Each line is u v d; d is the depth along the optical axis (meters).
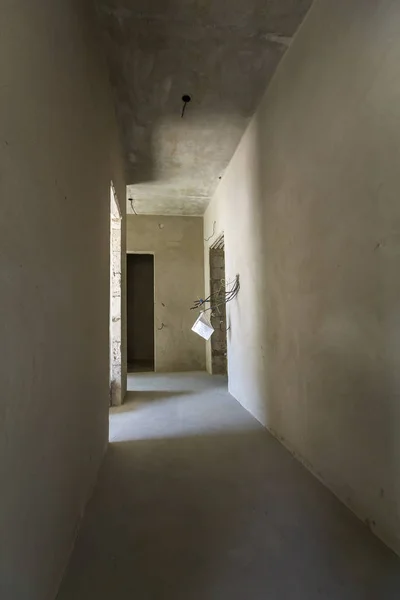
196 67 2.85
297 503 1.92
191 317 6.95
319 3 2.16
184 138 3.96
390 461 1.56
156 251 6.96
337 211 1.96
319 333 2.19
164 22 2.40
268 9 2.29
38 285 1.11
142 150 4.23
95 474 2.18
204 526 1.71
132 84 3.03
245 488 2.09
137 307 8.40
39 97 1.14
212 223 5.95
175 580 1.35
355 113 1.79
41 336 1.14
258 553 1.51
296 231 2.52
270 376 3.12
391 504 1.55
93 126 2.16
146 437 2.99
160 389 5.02
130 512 1.83
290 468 2.36
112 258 4.23
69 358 1.52
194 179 5.15
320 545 1.57
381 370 1.62
